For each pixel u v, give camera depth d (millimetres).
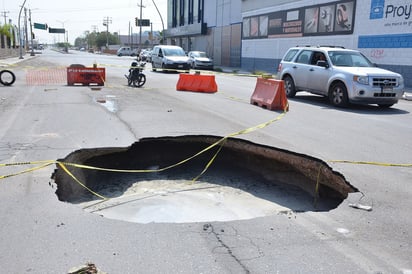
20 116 9492
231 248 3562
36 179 5152
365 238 3803
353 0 22203
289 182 6812
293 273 3188
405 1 18703
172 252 3477
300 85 14055
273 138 7699
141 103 12195
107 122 8922
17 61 40875
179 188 6379
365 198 4824
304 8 26984
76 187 5922
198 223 4082
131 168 7336
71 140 7156
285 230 3945
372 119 10344
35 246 3531
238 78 25500
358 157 6543
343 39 23266
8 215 4125
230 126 8812
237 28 38688
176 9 58438
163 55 27766
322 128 8914
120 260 3332
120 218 5074
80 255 3398
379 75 11758
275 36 30984
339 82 12273
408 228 4031
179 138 7719
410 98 15344
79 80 17516
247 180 6945
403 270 3273
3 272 3137
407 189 5137
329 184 6027
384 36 20141
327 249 3576
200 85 16219
